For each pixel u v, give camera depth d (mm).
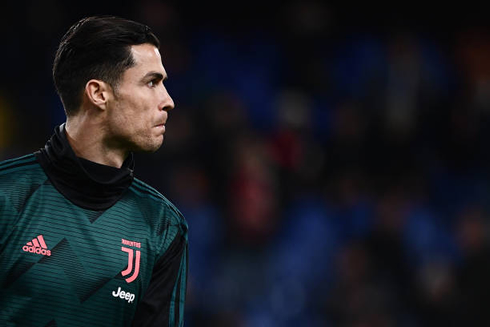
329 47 38219
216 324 27578
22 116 31734
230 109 32781
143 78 8398
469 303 25953
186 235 9156
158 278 8742
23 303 7883
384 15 41156
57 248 8078
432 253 31406
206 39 38406
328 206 32250
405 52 36688
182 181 29938
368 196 32812
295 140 33500
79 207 8289
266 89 36500
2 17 32594
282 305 28922
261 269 29172
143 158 29766
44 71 32562
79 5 34875
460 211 33031
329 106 36188
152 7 35250
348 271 29141
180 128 31609
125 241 8422
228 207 30250
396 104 35469
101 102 8328
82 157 8430
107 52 8273
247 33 39312
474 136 36156
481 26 41781
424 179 33875
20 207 8102
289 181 32219
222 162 31109
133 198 8734
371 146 34156
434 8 41594
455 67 39750
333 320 28609
